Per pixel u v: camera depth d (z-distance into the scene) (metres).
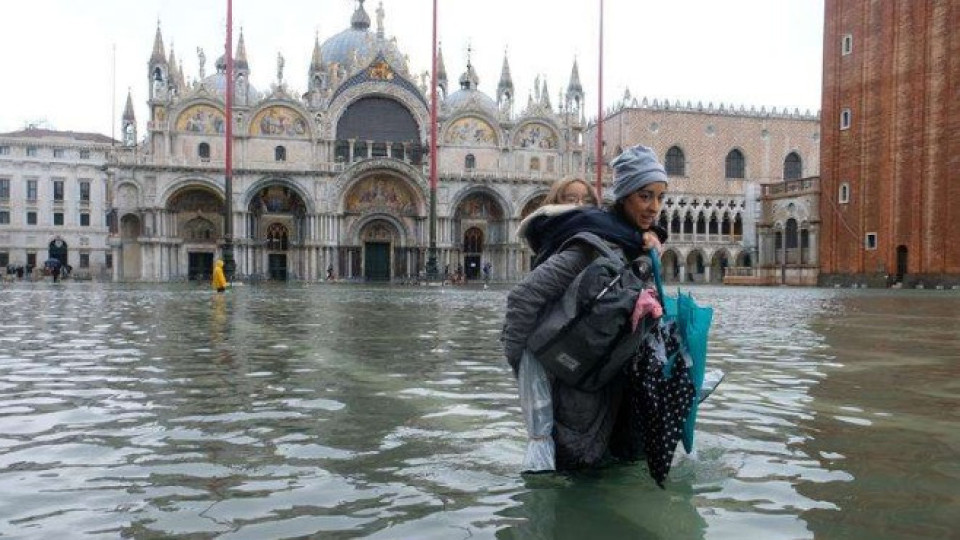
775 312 24.38
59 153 120.62
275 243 88.56
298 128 88.00
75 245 121.44
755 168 104.69
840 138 65.19
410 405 7.52
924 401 7.82
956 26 54.78
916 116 57.69
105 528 4.05
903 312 24.33
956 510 4.32
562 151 95.69
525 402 5.36
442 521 4.16
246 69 90.12
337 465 5.33
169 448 5.79
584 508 4.40
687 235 101.81
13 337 14.56
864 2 62.50
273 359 11.12
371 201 89.81
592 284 5.07
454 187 90.50
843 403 7.70
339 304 28.95
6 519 4.18
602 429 5.42
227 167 51.56
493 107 98.06
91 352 11.98
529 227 5.80
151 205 82.31
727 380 9.25
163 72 87.12
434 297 37.47
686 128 103.06
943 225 55.84
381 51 90.81
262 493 4.67
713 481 4.95
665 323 5.32
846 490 4.72
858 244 63.06
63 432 6.32
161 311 23.61
